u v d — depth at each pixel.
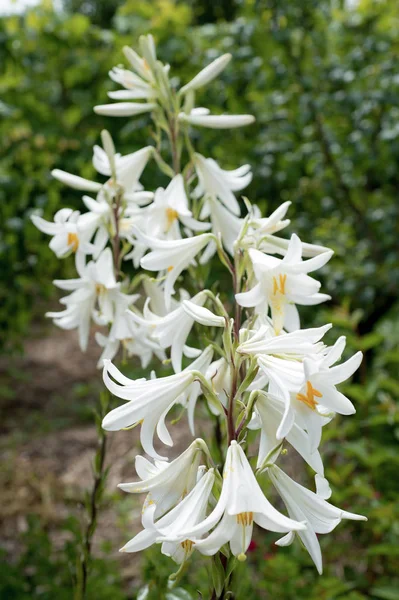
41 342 2.93
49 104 2.12
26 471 1.84
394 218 1.91
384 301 2.04
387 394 1.44
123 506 1.46
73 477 1.83
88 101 2.03
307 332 0.61
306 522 0.59
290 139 1.95
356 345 1.40
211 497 0.63
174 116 0.89
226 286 1.61
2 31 2.03
